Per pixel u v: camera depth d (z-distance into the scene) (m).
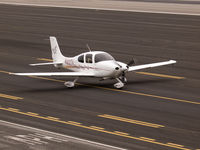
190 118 58.44
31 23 167.00
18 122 56.00
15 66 95.31
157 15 193.75
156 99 68.44
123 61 102.25
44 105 64.56
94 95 70.50
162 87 76.81
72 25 161.88
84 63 75.75
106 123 56.00
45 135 50.41
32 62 99.88
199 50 115.25
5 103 65.56
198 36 138.25
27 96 69.94
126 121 56.94
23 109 62.34
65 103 65.81
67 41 129.12
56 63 80.81
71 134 51.38
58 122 56.25
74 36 138.12
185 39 132.50
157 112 61.19
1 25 161.50
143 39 132.50
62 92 72.56
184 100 68.06
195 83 80.38
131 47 119.38
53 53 83.44
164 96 70.50
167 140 49.72
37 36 137.88
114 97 69.44
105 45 122.56
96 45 122.62
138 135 51.34
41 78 83.44
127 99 68.25
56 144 47.03
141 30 150.38
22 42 127.12
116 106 64.19
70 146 46.53
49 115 59.47
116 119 57.75
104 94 71.19
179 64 97.94
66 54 110.50
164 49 116.56
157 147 47.47
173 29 152.62
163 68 93.50
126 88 75.56
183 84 79.44
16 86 76.94
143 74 87.50
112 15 192.00
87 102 66.38
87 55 75.69
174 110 62.28
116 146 47.56
